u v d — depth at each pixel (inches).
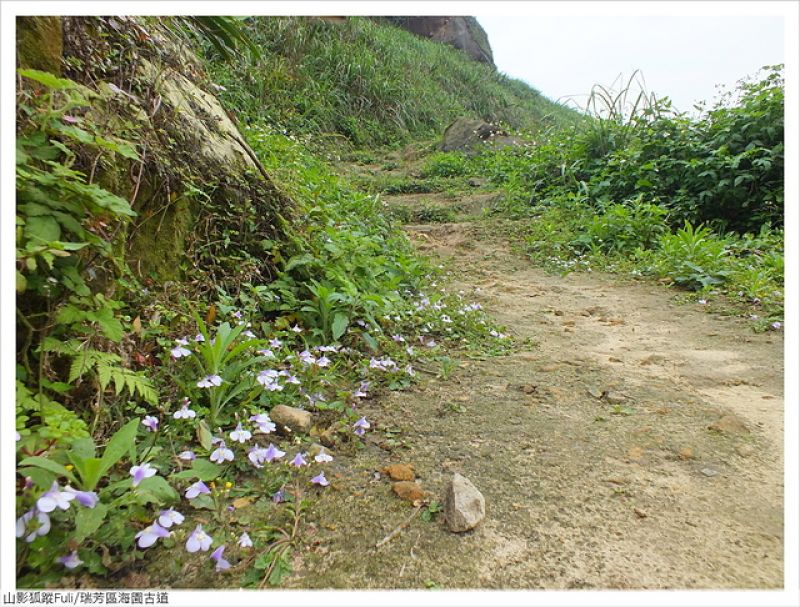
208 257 89.3
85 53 74.5
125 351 65.0
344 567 46.1
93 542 43.8
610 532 51.0
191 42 129.4
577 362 101.3
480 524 52.0
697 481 59.6
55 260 53.7
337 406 74.1
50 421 46.3
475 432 71.2
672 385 89.0
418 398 82.1
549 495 56.9
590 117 294.2
